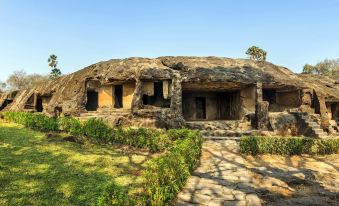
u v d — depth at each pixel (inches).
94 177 316.5
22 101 1092.5
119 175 329.4
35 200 246.5
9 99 1285.7
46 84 1067.3
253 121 733.9
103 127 523.8
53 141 490.3
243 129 710.5
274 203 275.3
